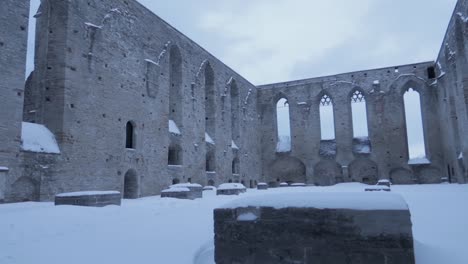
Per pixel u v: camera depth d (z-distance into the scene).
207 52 38.00
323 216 5.27
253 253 5.59
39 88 21.17
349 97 45.53
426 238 7.20
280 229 5.48
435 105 41.81
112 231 8.55
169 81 31.16
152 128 27.80
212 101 38.44
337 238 5.14
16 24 18.34
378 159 42.66
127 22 26.03
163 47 30.22
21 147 17.94
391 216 4.96
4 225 8.85
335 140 45.03
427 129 41.78
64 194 14.13
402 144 42.19
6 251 6.54
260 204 5.71
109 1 24.48
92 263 5.70
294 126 47.47
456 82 32.00
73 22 21.52
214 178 37.00
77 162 20.86
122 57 25.22
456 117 34.59
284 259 5.39
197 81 35.34
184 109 32.72
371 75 44.72
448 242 6.79
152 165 27.41
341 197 5.41
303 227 5.35
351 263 5.02
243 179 43.81
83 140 21.42
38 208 11.80
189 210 13.32
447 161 39.00
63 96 20.41
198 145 34.53
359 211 5.10
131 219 10.70
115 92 24.28
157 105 28.64
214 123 38.19
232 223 5.79
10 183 17.22
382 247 4.92
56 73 20.73
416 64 43.12
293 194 5.82
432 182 41.16
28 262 5.82
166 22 30.95
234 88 44.31
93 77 22.55
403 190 26.55
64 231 8.59
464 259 5.62
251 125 47.34
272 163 48.69
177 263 5.66
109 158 23.23
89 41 22.47
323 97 48.03
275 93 49.53
